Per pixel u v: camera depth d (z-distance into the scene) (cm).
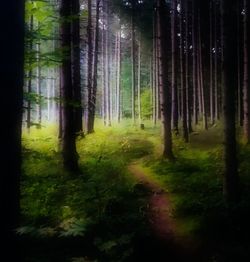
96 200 1080
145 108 4409
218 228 928
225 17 1109
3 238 336
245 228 920
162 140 1877
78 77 2366
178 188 1315
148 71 5434
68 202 1074
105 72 4394
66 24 1480
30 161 1538
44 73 4772
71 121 1491
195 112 3177
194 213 1059
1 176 329
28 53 820
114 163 1662
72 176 1398
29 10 757
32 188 1180
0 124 325
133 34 4012
